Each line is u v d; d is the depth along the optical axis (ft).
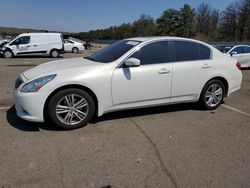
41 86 15.43
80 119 16.56
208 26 308.81
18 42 73.20
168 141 15.17
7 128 16.35
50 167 12.15
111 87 16.89
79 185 10.93
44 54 76.59
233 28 243.81
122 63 17.25
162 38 18.86
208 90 20.62
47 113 16.20
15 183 10.95
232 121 18.72
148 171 12.03
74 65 17.16
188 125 17.72
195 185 11.12
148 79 17.84
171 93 18.98
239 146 14.78
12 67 48.11
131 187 10.88
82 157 13.10
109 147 14.21
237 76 21.77
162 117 19.07
